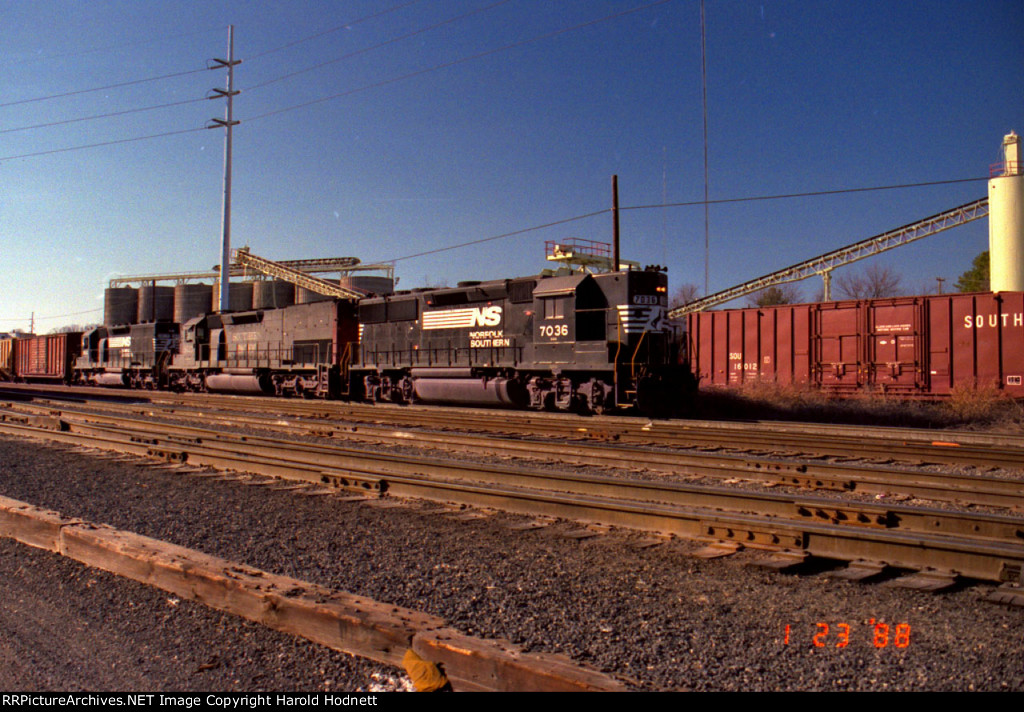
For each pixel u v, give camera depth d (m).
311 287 57.84
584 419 18.31
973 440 14.97
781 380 25.03
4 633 4.92
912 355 22.42
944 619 4.98
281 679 4.10
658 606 5.24
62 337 46.22
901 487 9.15
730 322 26.73
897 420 19.91
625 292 19.70
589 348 19.77
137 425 17.88
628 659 4.26
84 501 9.30
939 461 12.32
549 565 6.27
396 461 11.14
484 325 22.92
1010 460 11.66
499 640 4.14
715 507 8.07
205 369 34.25
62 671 4.28
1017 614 5.05
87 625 4.99
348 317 28.12
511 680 3.69
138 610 5.20
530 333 21.44
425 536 7.32
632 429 16.34
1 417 21.12
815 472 10.54
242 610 4.99
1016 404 20.06
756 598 5.43
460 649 3.90
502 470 9.91
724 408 22.59
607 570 6.13
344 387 27.81
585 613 5.09
